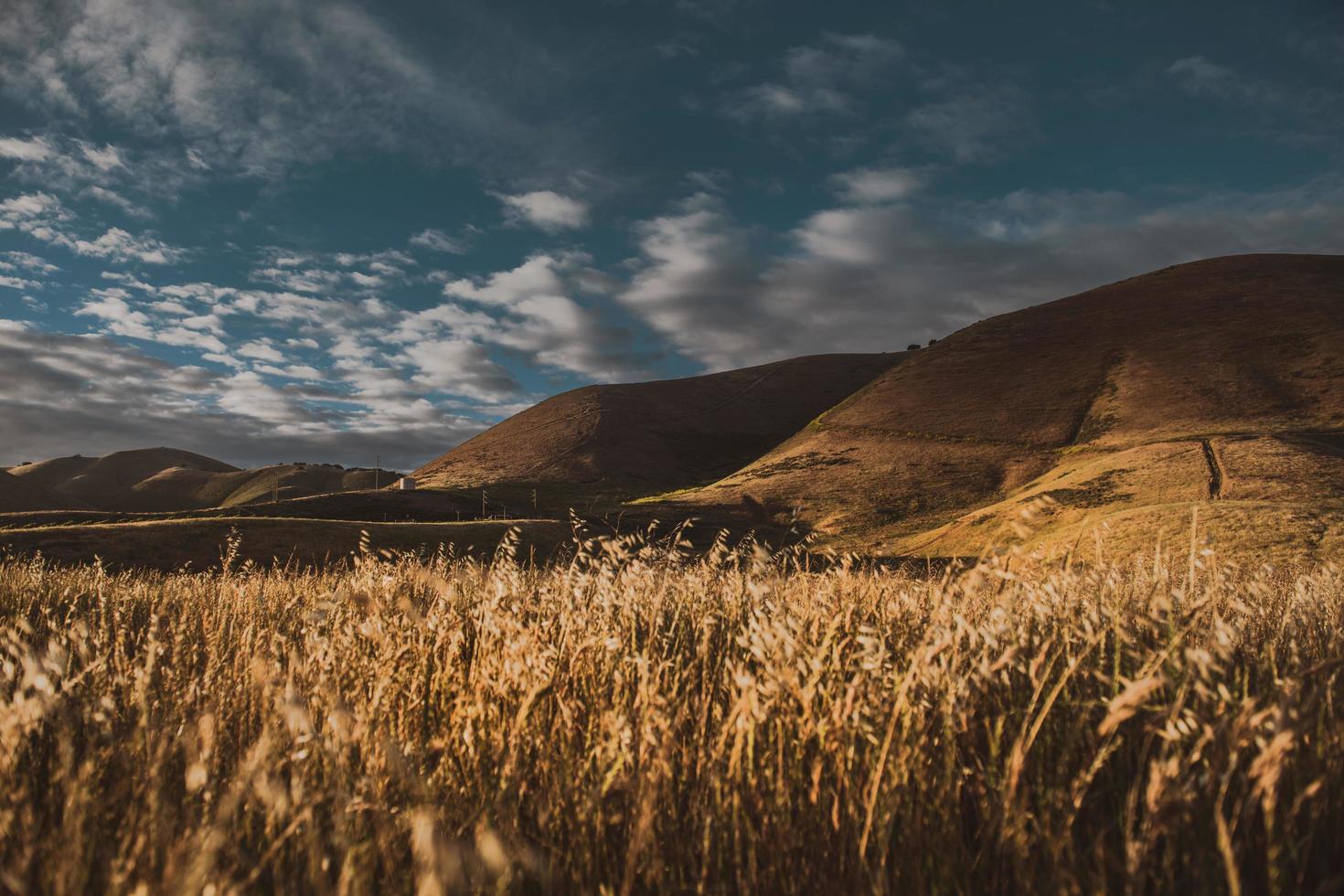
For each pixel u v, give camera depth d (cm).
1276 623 463
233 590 805
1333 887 188
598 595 411
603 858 239
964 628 300
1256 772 190
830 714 271
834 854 238
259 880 218
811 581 469
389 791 249
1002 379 12519
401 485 11044
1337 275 13812
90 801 229
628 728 255
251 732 304
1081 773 226
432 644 398
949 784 251
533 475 14388
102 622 466
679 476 14638
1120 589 383
